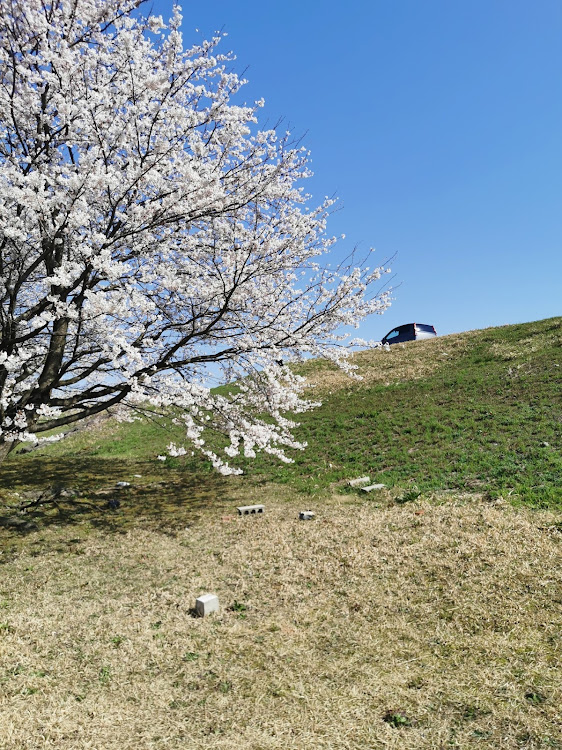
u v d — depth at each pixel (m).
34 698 4.52
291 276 9.95
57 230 6.94
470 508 8.91
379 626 5.64
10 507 11.48
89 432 24.62
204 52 8.68
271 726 4.05
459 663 4.77
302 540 8.62
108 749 3.84
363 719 4.05
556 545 6.91
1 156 7.83
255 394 10.55
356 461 14.45
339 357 10.07
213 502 12.40
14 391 8.34
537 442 11.90
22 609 6.43
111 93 7.68
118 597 6.86
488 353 22.08
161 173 7.74
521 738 3.66
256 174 9.49
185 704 4.44
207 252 9.24
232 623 6.01
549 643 4.92
